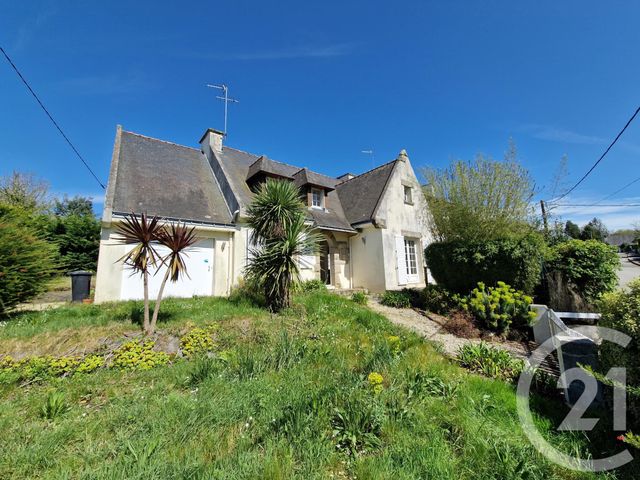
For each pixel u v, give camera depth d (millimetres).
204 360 3545
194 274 8930
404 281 11680
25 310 6332
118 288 7625
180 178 10312
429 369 3510
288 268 6543
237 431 2291
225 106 13375
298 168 14930
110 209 7516
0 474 1794
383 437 2260
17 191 21000
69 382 3246
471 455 2057
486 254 7191
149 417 2408
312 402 2510
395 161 13062
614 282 6387
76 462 1917
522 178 8531
